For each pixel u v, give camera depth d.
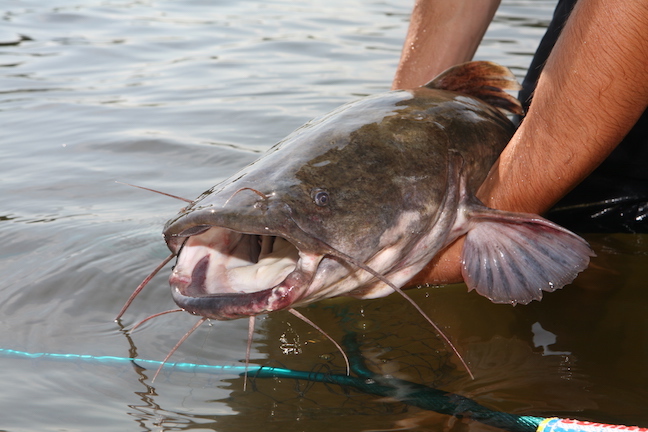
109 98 2.66
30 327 1.48
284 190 1.31
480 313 1.54
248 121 2.37
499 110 1.58
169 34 3.72
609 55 1.33
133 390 1.37
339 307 1.57
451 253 1.49
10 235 1.72
